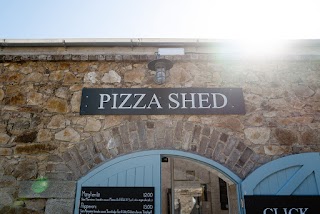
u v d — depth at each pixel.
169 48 3.85
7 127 3.45
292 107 3.61
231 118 3.52
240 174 3.28
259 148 3.40
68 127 3.45
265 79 3.74
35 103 3.56
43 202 3.15
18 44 3.76
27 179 3.23
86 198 3.13
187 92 3.60
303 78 3.76
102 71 3.73
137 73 3.72
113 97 3.56
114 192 3.16
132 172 3.24
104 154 3.32
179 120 3.48
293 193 3.15
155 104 3.52
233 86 3.69
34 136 3.41
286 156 3.30
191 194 6.30
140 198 3.14
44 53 3.82
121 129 3.42
